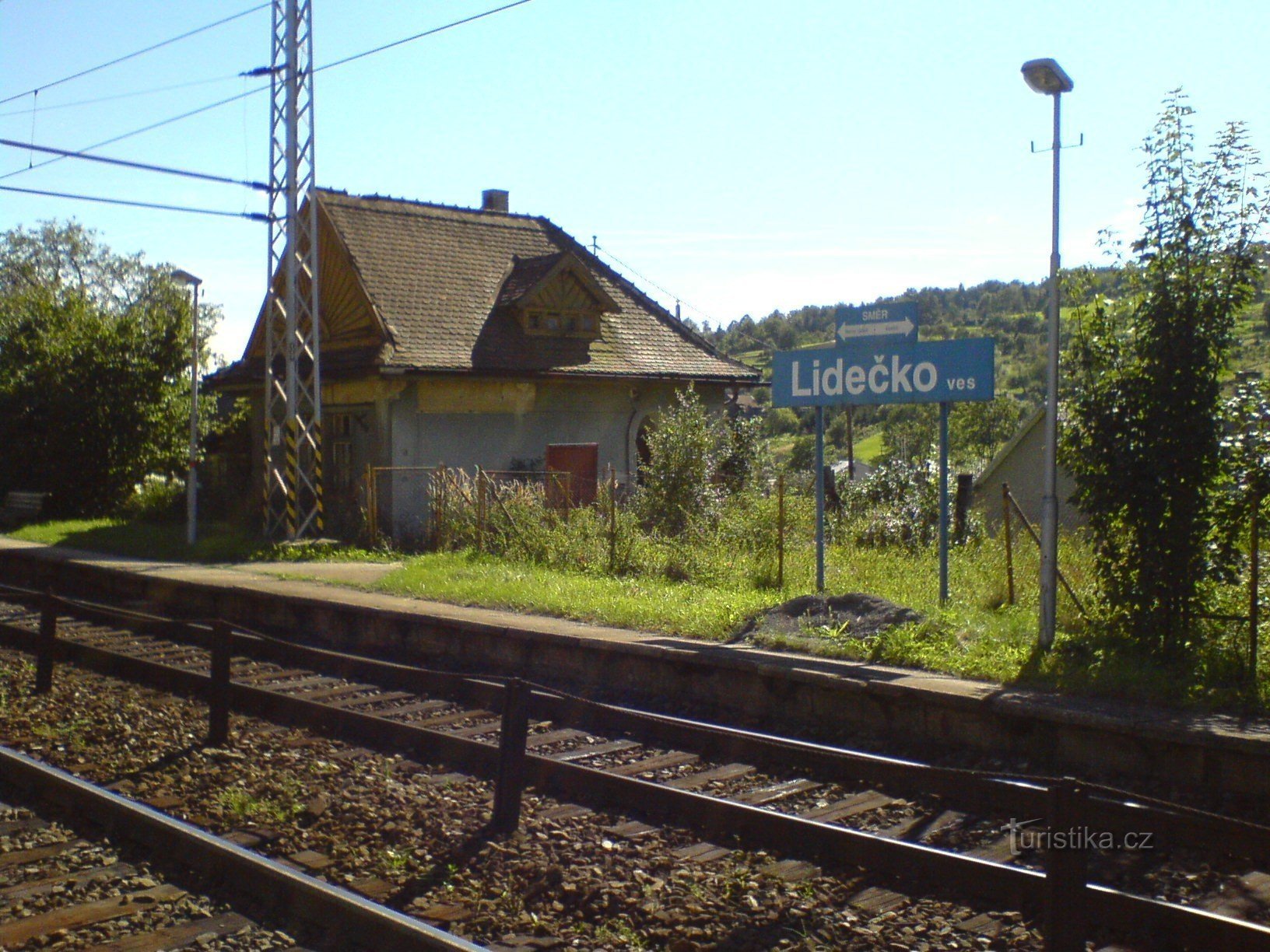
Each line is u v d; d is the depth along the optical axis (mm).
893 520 18125
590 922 5684
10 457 30062
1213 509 9398
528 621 12594
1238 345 9461
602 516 17672
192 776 8266
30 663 12523
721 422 23656
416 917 5715
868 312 12477
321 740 9219
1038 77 9617
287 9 19453
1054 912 4598
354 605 13984
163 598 17391
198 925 5605
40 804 7512
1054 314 9938
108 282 61156
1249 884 5883
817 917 5602
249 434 28562
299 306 20828
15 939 5418
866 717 9297
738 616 11836
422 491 21969
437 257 24922
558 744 9242
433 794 7730
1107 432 9656
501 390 23031
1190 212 9492
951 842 6645
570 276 24562
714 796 7609
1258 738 7262
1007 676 9180
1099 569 9969
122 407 30500
